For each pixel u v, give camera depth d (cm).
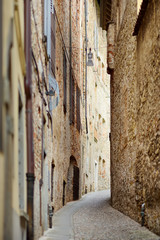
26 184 920
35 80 1136
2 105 537
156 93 1296
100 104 4409
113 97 2433
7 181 576
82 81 3309
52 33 1773
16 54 750
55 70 1922
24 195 870
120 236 1269
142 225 1459
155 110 1308
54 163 1864
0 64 537
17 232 723
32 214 927
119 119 2155
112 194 2388
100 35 4475
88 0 3731
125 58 1967
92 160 3872
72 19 2770
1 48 545
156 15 1288
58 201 2080
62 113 2227
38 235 1138
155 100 1310
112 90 2480
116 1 2345
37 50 1193
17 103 770
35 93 1134
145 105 1473
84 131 3381
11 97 656
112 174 2428
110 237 1252
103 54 4612
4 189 550
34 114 1101
